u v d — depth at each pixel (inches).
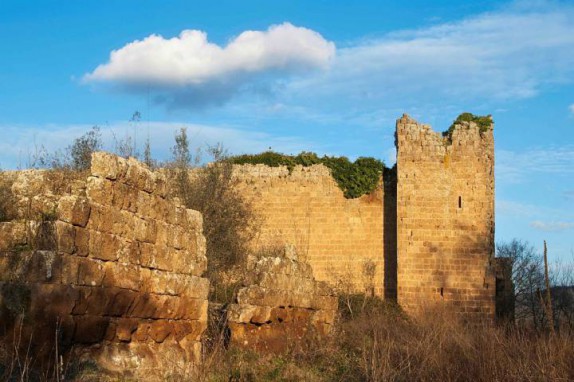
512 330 1198.3
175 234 736.3
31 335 512.7
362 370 880.3
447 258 1883.6
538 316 1940.2
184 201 1541.6
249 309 929.5
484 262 1876.2
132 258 645.9
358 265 1973.4
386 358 874.8
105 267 601.0
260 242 1983.3
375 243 1975.9
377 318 1362.0
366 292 1925.4
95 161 605.0
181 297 736.3
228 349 874.8
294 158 2044.8
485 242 1883.6
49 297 525.0
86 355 579.5
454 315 1712.6
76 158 1151.6
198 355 769.6
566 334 1019.3
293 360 941.2
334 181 2010.3
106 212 605.6
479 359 884.0
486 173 1907.0
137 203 660.7
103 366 593.9
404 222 1908.2
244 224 1721.2
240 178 2039.9
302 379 839.1
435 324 1221.1
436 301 1860.2
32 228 538.6
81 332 565.3
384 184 1990.7
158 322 692.7
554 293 1823.3
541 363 837.2
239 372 770.8
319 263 1993.1
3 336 504.4
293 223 2012.8
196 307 770.2
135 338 652.7
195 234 788.6
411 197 1913.1
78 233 565.3
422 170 1919.3
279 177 2031.3
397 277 1895.9
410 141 1931.6
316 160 2032.5
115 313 613.6
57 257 535.8
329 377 877.8
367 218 1988.2
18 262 521.0
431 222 1900.8
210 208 1610.5
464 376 844.6
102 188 603.5
